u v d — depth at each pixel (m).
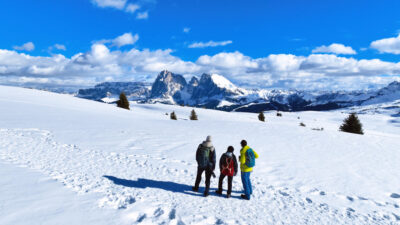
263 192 8.45
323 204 7.68
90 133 17.31
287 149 15.83
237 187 8.83
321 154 14.80
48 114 27.09
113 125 22.78
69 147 12.69
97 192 6.65
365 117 126.38
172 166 10.65
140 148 13.77
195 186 7.91
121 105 66.88
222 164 7.65
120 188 7.25
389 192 9.05
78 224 4.76
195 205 6.69
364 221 6.70
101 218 5.13
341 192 8.83
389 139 22.62
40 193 6.02
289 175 10.55
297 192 8.65
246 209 6.86
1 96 42.16
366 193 8.85
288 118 103.81
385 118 121.56
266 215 6.58
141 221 5.23
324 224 6.34
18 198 5.58
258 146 16.41
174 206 6.41
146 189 7.48
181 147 14.63
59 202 5.64
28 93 54.00
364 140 20.78
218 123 30.84
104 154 11.76
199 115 87.56
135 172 9.29
